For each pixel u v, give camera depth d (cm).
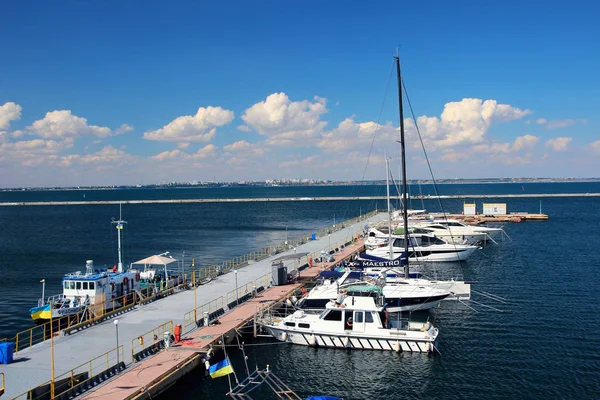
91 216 18112
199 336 3145
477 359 3139
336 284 4162
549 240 8712
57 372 2511
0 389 2236
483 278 5572
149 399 2423
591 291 4862
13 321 4256
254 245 9169
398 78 4991
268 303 4016
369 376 2919
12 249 8912
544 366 3017
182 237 10619
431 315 4078
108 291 4081
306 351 3312
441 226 8125
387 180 6556
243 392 2698
